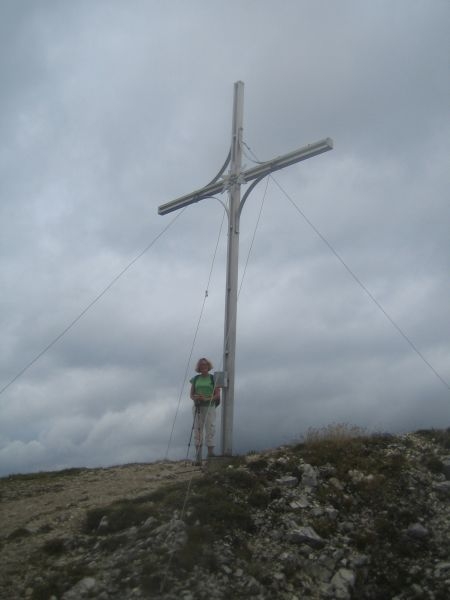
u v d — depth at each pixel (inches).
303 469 427.2
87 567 316.5
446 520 384.8
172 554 313.1
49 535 368.5
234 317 534.6
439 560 349.1
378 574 339.3
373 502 402.0
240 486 406.6
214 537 339.3
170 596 288.5
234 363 523.2
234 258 552.7
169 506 376.5
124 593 291.7
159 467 568.4
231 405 512.4
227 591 300.4
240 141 583.5
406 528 376.8
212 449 512.4
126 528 359.9
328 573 331.3
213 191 599.8
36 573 319.3
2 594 299.9
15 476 606.9
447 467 440.1
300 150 536.1
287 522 369.1
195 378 538.3
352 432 498.3
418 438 509.0
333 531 369.4
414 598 320.5
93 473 573.6
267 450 511.8
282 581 318.3
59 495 472.1
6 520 412.2
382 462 445.1
